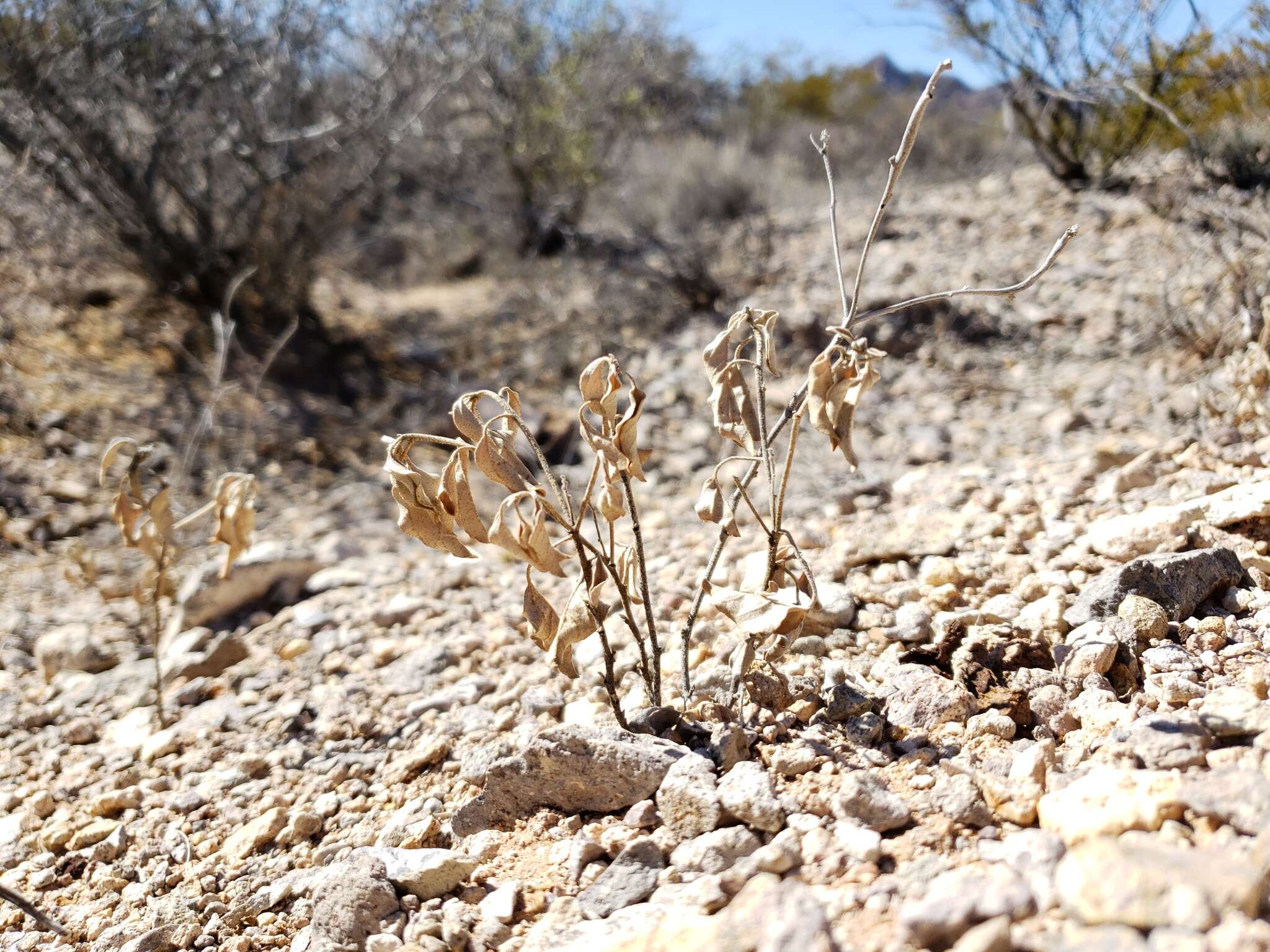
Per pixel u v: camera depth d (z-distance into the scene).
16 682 3.54
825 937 1.46
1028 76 7.56
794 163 12.80
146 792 2.72
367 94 8.00
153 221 7.15
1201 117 6.14
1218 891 1.40
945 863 1.69
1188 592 2.49
